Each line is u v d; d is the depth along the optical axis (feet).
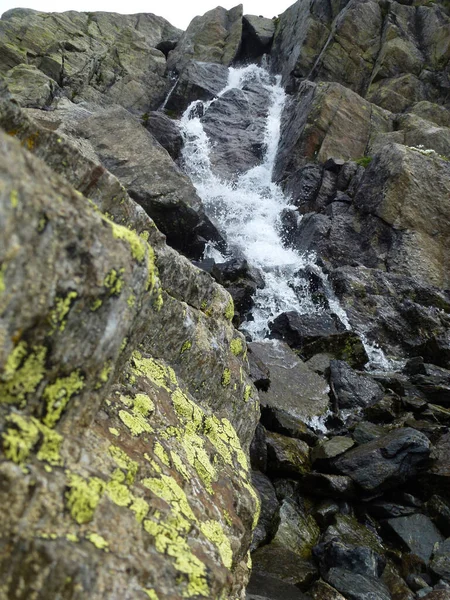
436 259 52.21
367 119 71.82
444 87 81.15
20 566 5.68
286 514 23.12
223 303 17.88
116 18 101.50
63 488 6.46
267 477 25.66
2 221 5.40
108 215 11.90
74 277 6.52
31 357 6.34
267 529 22.70
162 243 14.39
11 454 6.05
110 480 7.63
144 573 6.75
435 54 84.28
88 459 7.55
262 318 44.39
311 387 33.42
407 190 53.57
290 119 75.77
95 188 11.38
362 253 53.31
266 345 36.42
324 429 31.09
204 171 70.23
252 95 85.87
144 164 50.11
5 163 5.57
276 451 26.17
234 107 82.23
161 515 8.08
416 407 32.07
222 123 79.15
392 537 23.53
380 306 45.47
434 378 35.76
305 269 49.19
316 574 20.30
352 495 24.79
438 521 24.08
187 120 83.82
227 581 7.93
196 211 49.29
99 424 9.05
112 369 7.79
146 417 10.81
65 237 6.38
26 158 6.15
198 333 15.20
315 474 25.07
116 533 6.93
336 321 43.37
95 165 11.23
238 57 102.17
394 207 53.52
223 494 11.27
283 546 21.67
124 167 49.70
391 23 86.17
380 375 36.88
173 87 90.58
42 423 6.80
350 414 32.22
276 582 18.95
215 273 43.78
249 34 103.35
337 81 83.82
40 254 6.01
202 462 11.44
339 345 38.96
